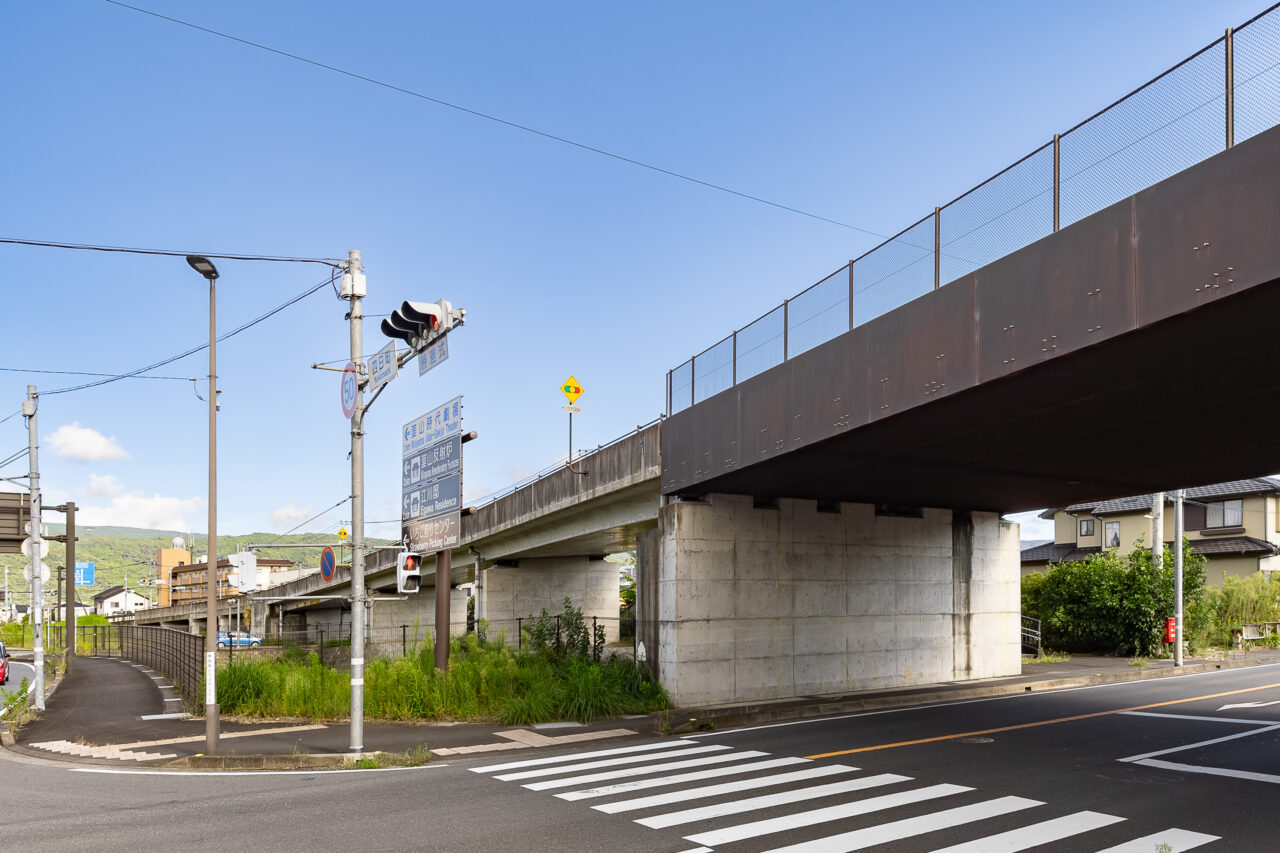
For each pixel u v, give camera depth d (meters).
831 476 19.25
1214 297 9.20
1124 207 10.29
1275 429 15.04
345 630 65.31
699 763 13.21
